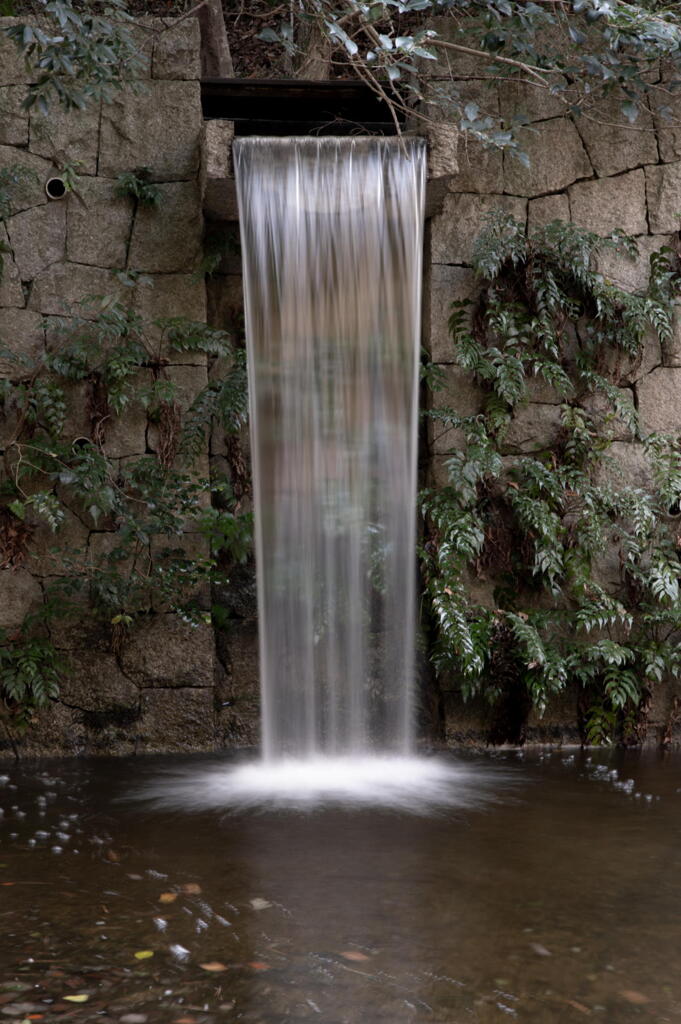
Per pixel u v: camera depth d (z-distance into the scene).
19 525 6.34
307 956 3.12
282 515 6.19
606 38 6.19
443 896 3.68
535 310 6.76
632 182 6.91
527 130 6.79
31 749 6.32
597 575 6.83
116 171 6.51
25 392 6.32
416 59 6.77
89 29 5.44
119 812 4.88
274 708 6.19
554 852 4.24
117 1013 2.74
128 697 6.43
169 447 6.47
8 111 6.42
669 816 4.83
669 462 6.83
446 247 6.73
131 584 6.35
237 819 4.76
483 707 6.68
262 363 6.16
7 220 6.39
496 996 2.86
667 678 6.82
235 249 6.84
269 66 9.87
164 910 3.52
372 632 6.38
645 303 6.79
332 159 6.12
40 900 3.62
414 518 6.31
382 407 6.22
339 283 6.15
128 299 6.51
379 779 5.66
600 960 3.11
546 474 6.62
